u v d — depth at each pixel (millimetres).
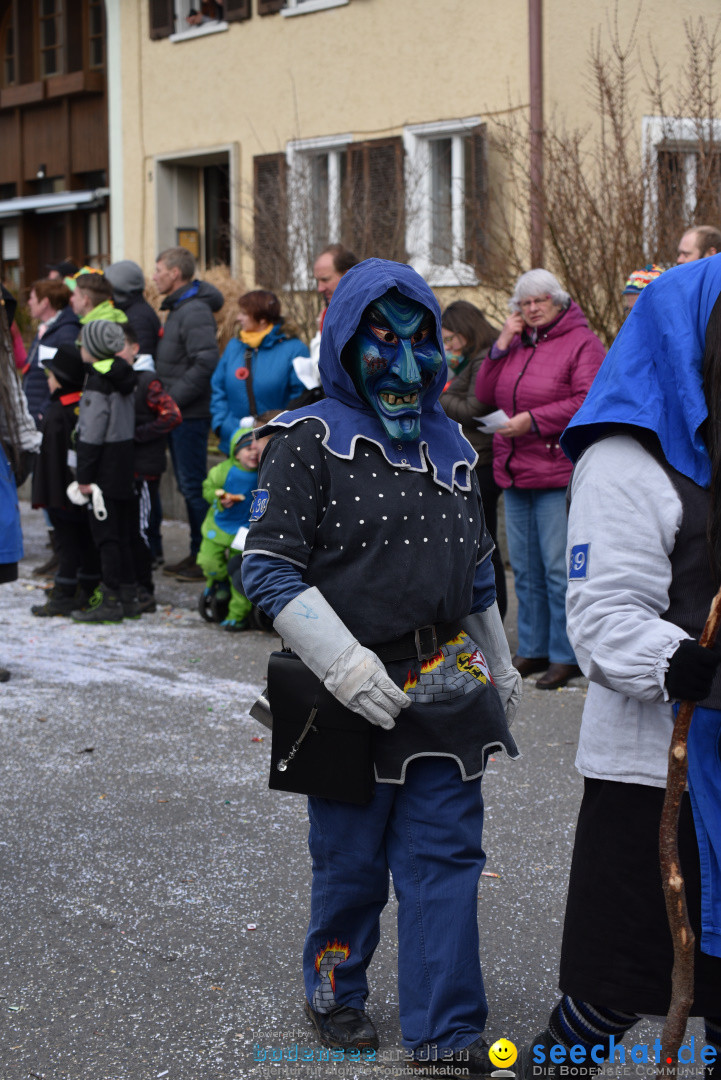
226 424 7469
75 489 7141
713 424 2098
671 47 10422
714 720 2115
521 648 6129
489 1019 2963
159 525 9000
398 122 12023
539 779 4656
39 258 18641
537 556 5996
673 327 2160
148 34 14594
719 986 2111
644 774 2156
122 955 3318
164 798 4496
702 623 2131
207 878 3809
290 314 11727
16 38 17766
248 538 2619
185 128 14344
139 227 15234
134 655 6629
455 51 11422
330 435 2613
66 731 5301
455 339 6223
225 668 6359
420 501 2645
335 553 2598
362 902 2760
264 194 12852
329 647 2506
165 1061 2803
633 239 8688
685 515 2137
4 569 5750
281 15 13016
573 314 5750
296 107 13008
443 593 2650
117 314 7266
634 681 2049
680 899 1972
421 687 2639
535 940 3381
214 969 3240
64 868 3889
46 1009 3041
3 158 18438
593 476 2199
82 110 16953
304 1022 2969
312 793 2650
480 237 10523
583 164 9336
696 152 8719
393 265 2621
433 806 2662
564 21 10562
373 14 12109
